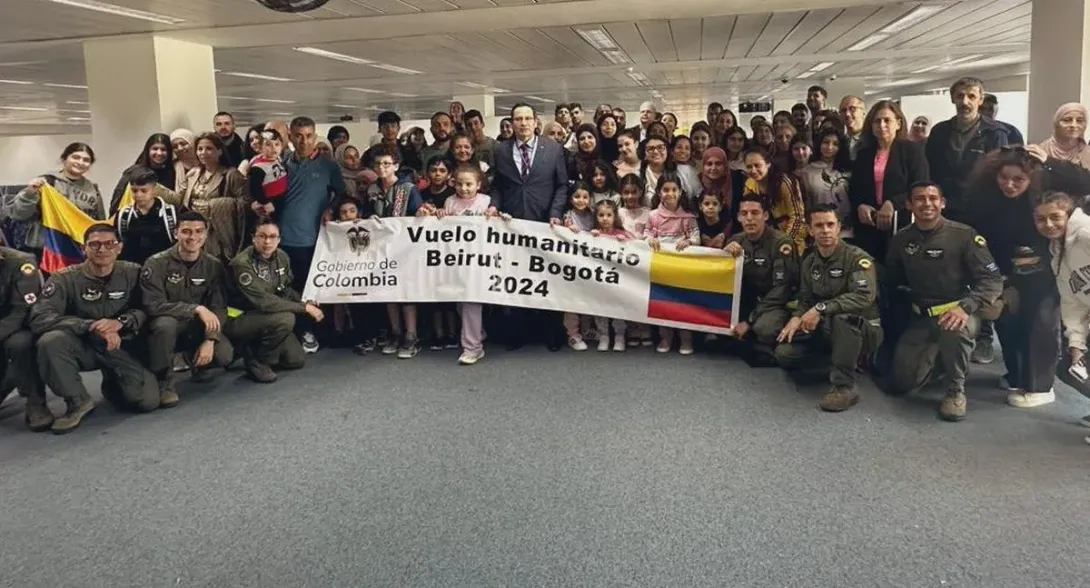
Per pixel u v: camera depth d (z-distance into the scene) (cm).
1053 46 490
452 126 574
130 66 647
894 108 408
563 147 504
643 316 445
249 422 355
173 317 382
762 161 437
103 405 391
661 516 250
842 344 346
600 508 257
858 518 245
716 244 444
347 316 512
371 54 838
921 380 357
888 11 670
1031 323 340
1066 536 230
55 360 346
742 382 394
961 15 702
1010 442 304
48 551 240
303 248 466
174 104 661
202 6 535
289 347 435
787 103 1792
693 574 215
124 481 292
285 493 276
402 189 464
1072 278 311
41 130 1814
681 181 479
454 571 220
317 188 467
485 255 452
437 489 276
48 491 285
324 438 331
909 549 225
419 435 331
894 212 409
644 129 633
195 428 349
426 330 504
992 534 232
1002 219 348
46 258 446
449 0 552
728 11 614
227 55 812
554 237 450
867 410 347
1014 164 333
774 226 442
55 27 593
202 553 235
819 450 302
